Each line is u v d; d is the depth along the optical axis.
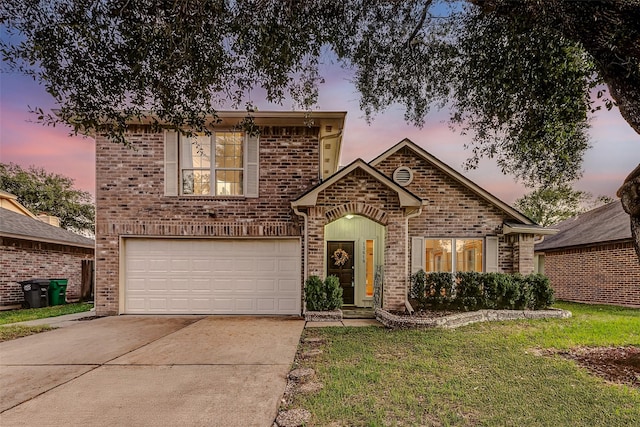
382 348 6.09
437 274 9.47
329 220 9.47
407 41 5.57
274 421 3.50
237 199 9.95
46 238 13.74
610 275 13.77
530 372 4.78
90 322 8.62
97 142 9.84
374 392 4.14
